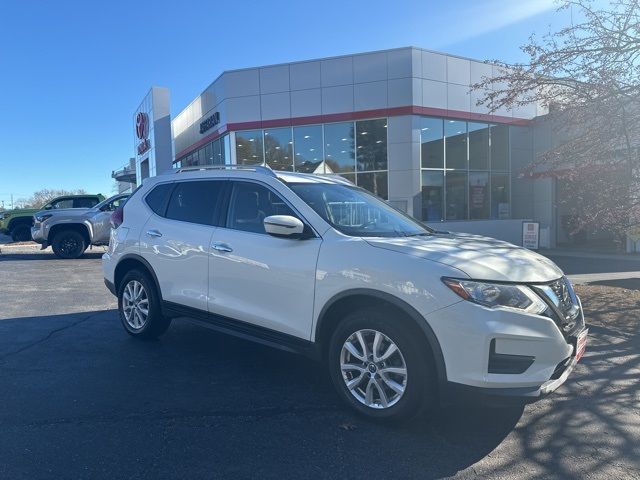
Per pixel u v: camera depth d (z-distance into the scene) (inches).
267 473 121.0
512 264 141.8
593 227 339.6
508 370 130.2
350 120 729.6
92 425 144.6
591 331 251.6
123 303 235.5
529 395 128.6
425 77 713.0
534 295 135.6
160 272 213.6
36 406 156.9
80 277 434.3
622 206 313.9
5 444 132.9
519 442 137.9
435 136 737.0
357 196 198.8
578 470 124.0
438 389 140.2
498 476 120.8
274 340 170.6
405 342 138.1
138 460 126.0
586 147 322.7
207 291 192.7
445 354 132.3
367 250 149.0
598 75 302.4
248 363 200.8
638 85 295.0
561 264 553.6
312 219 167.0
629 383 183.3
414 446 134.6
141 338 229.9
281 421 148.7
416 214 713.0
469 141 768.3
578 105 320.8
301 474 120.6
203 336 239.6
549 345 132.0
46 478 117.3
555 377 137.9
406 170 711.1
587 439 140.3
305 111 742.5
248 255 177.3
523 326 130.0
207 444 134.5
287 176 190.1
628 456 131.1
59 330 248.7
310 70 738.2
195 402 161.8
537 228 585.0
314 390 173.0
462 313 130.0
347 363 151.8
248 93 761.0
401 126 711.7
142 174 1364.4
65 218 585.9
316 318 157.4
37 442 134.2
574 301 154.8
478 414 154.7
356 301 151.8
